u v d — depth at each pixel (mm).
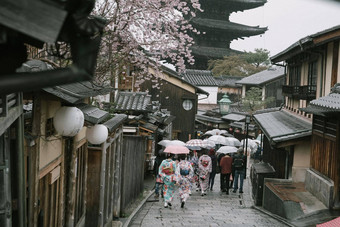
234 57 58469
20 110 4316
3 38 1698
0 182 3947
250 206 14422
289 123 17422
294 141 14430
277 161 17344
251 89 45688
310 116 16719
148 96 17906
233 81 55719
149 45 11078
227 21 61062
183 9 11117
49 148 5719
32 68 4453
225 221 11633
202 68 63719
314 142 13492
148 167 19703
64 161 6707
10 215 4043
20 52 2107
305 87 16531
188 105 29328
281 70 48594
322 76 14938
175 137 29578
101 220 8719
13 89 1684
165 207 13242
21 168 4387
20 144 4367
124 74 17344
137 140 13898
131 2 9719
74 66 1766
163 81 28859
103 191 8812
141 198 14594
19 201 4383
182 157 13477
